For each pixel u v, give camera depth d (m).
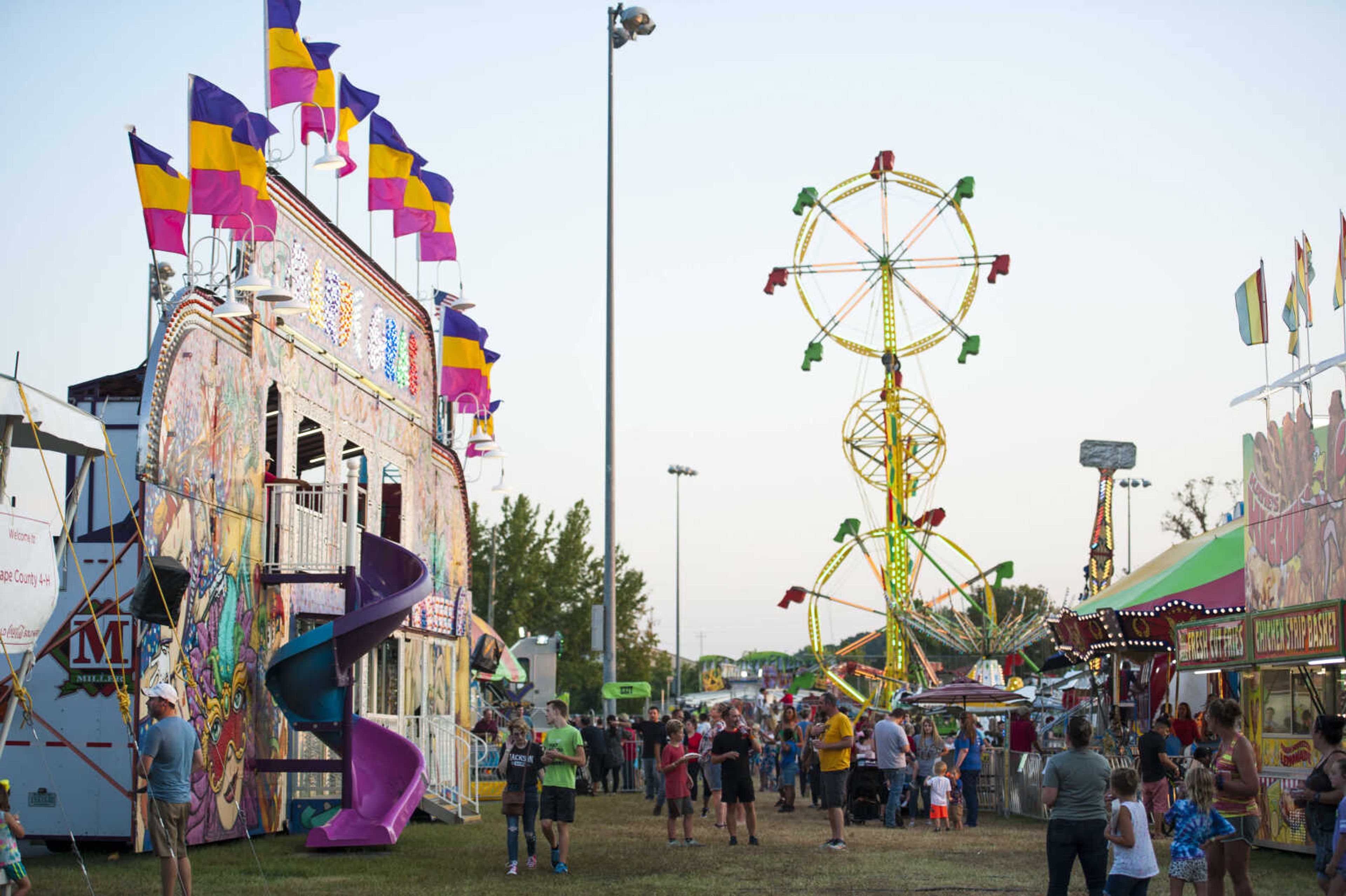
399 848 16.45
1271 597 17.95
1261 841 16.58
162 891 10.76
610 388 28.30
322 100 18.80
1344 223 15.76
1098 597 25.97
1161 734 16.73
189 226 15.55
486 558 74.50
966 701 27.62
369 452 21.45
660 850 16.55
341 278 20.30
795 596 47.94
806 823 21.73
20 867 9.59
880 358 48.44
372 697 20.23
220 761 15.84
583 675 72.56
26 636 10.20
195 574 15.38
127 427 15.70
